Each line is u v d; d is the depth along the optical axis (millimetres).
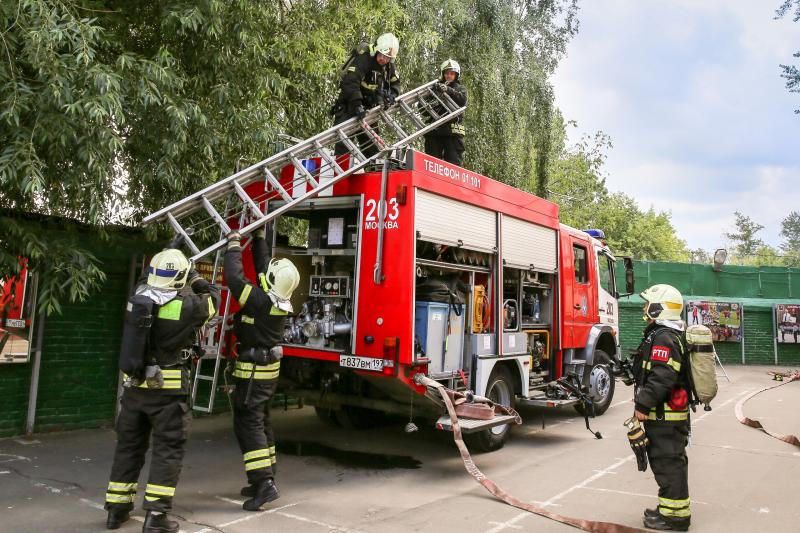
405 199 5617
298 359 6227
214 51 6332
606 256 9938
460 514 4711
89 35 4766
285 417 8602
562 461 6527
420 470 6035
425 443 7215
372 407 6391
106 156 5188
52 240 5348
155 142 5910
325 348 5918
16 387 6500
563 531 4379
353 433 7645
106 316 7234
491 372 6711
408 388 5605
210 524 4324
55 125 4703
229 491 5137
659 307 4551
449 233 6102
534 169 15211
